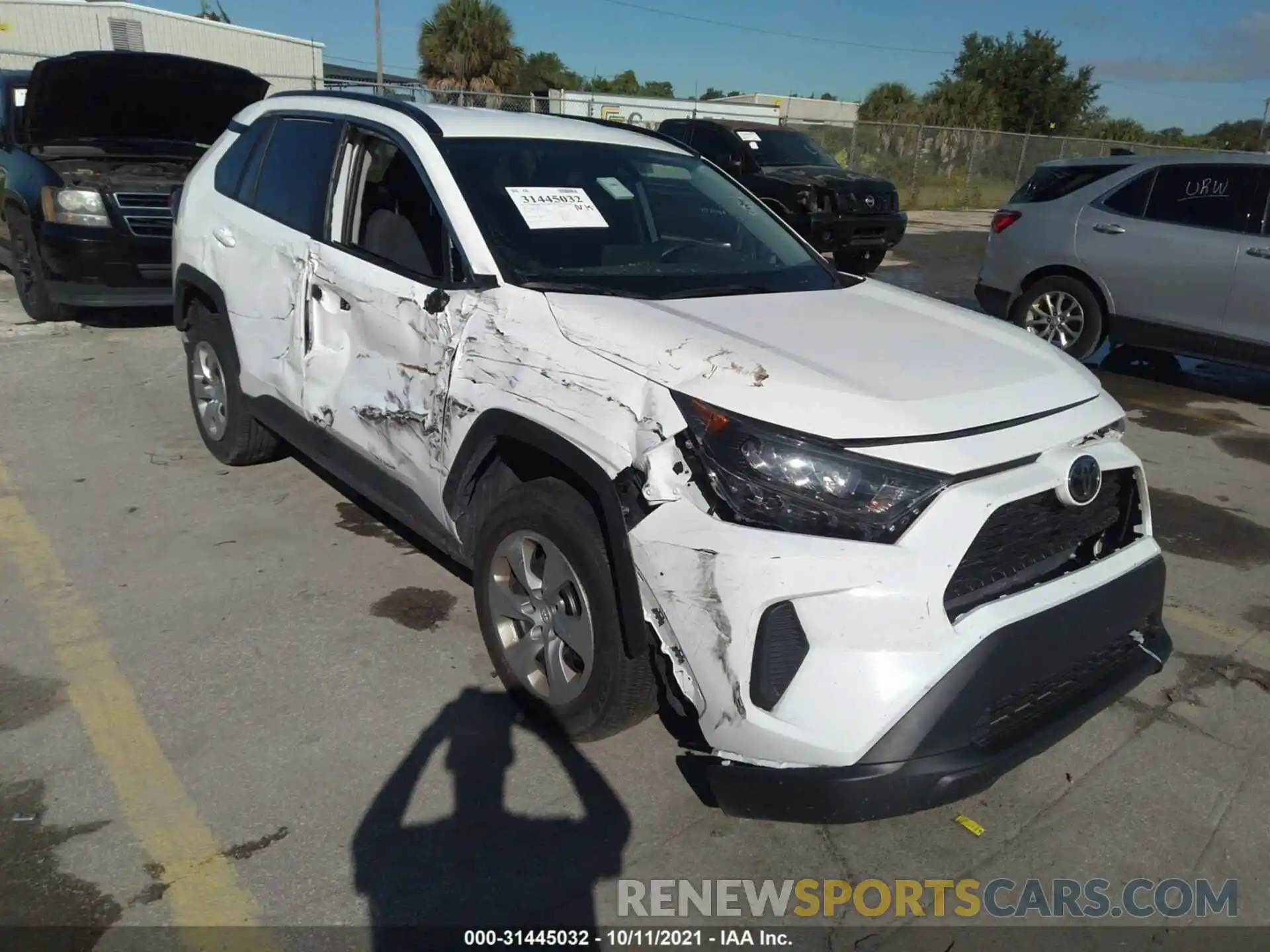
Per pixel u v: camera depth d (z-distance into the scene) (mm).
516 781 2908
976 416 2559
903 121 36688
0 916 2346
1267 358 7168
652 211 3861
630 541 2547
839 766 2322
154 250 7367
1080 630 2607
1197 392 7824
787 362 2641
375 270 3594
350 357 3738
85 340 7543
